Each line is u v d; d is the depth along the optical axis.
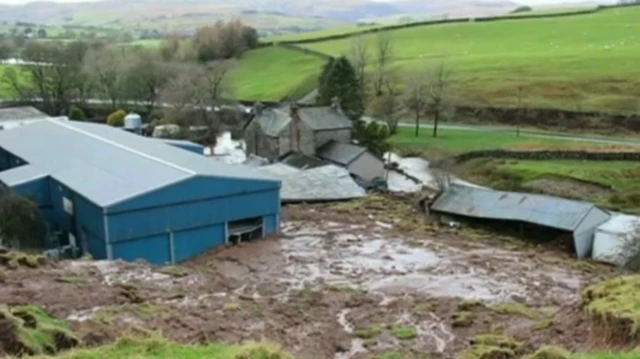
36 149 48.88
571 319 19.14
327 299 26.77
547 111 81.31
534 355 14.97
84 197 36.22
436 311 25.05
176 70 93.94
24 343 15.27
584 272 34.41
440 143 72.56
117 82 93.12
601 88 86.25
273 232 40.53
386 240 39.72
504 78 93.88
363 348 20.59
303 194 50.12
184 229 36.62
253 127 69.31
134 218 34.91
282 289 28.83
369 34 130.50
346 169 59.47
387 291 29.28
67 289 23.38
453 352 19.94
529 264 35.47
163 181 36.25
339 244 38.47
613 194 53.66
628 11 141.12
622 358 13.47
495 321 23.36
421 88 85.44
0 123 74.75
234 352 14.83
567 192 54.94
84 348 15.89
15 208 37.81
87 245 37.34
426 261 35.28
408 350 20.31
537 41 120.06
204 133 79.94
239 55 125.38
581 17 138.75
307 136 65.56
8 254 27.55
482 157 65.69
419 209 49.25
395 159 69.44
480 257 36.56
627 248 36.62
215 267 33.56
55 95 93.75
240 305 24.31
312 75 102.94
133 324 19.58
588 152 62.72
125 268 29.05
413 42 126.12
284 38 139.12
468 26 137.00
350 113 74.62
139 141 50.22
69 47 103.81
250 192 38.94
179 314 21.78
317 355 19.38
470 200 46.53
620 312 16.66
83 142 49.09
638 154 61.28
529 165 61.31
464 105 86.31
